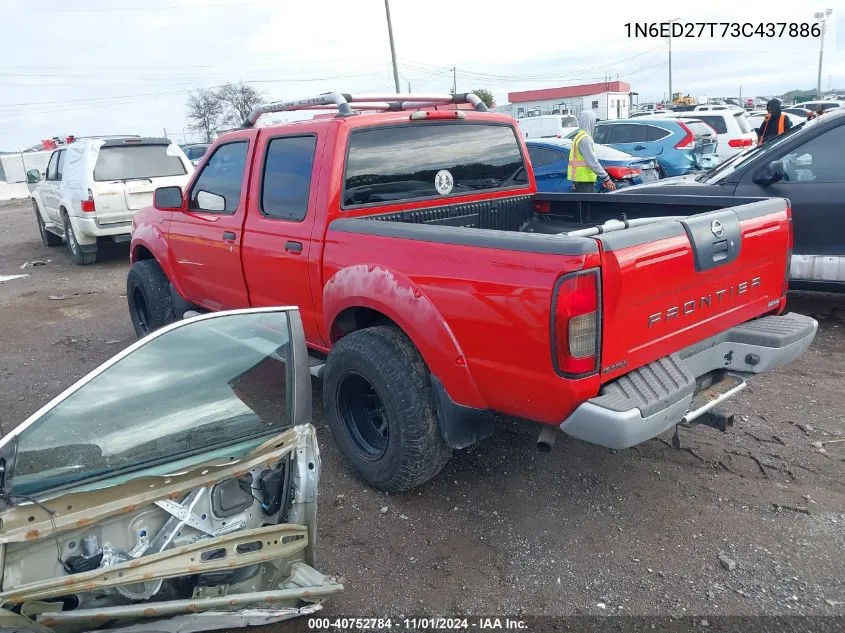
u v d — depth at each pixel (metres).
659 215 4.60
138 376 2.52
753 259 3.64
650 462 4.12
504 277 3.00
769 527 3.46
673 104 44.56
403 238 3.52
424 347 3.42
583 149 9.77
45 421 2.32
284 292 4.48
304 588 2.69
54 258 12.82
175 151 11.90
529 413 3.13
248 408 2.76
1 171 31.42
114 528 2.45
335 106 4.80
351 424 4.00
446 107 5.39
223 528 2.69
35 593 2.19
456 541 3.49
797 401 4.81
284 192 4.39
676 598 3.01
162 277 6.21
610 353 2.94
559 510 3.70
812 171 6.21
